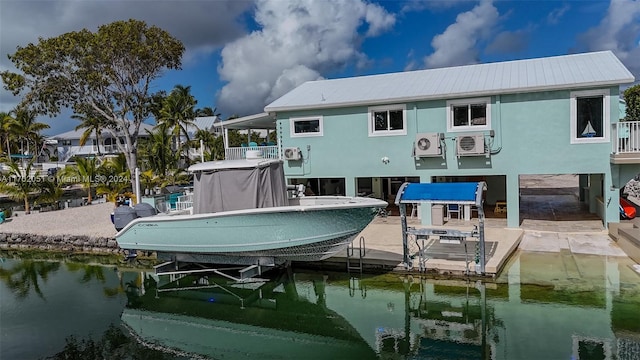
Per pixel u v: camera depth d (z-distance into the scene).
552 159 14.52
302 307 10.48
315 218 10.56
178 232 11.70
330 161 17.72
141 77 27.09
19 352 8.37
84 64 24.72
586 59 16.36
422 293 10.41
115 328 9.59
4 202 32.41
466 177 20.02
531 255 12.27
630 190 23.25
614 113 13.65
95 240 16.83
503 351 7.33
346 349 8.31
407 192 11.32
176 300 11.34
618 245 12.77
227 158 20.00
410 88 17.14
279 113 18.36
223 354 8.34
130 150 27.73
